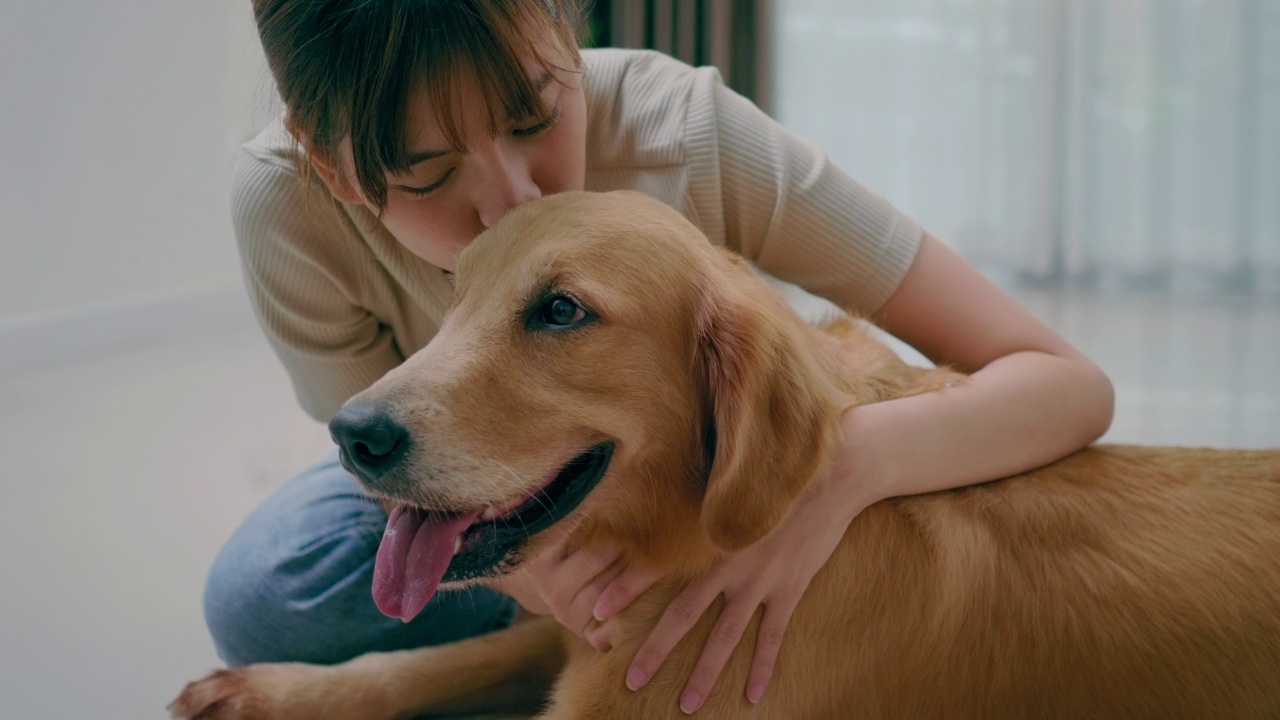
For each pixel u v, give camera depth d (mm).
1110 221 5891
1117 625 1373
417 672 1620
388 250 1705
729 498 1281
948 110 6012
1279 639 1366
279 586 1776
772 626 1334
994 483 1493
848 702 1397
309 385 1921
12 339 4562
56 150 4723
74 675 1994
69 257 4844
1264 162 5699
